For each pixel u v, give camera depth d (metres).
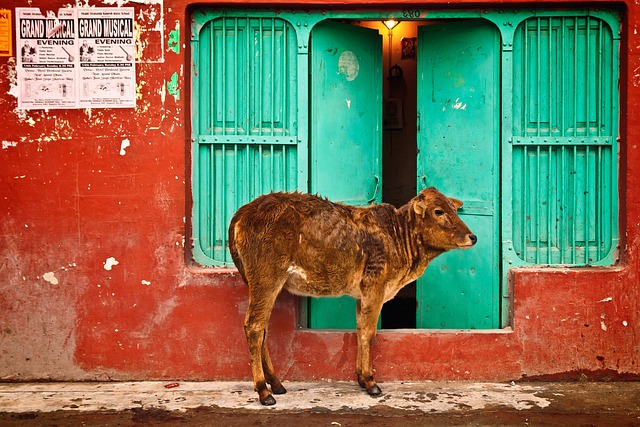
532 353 5.02
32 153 4.99
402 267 4.71
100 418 4.41
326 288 4.61
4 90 4.97
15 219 5.01
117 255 5.02
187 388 4.92
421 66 5.55
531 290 5.00
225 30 5.12
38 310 5.05
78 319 5.05
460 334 5.02
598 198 5.11
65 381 5.07
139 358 5.06
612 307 4.98
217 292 5.02
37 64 4.96
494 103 5.19
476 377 5.04
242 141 5.14
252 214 4.49
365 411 4.49
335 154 5.36
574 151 5.11
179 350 5.05
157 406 4.60
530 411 4.48
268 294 4.47
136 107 4.98
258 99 5.16
